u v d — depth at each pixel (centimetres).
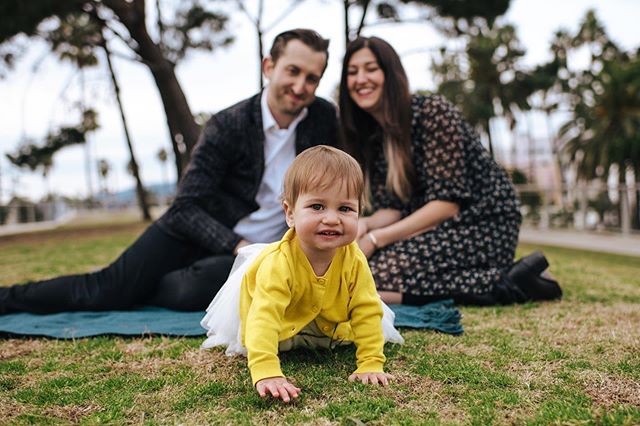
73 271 477
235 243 289
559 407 147
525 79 3694
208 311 212
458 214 310
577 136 3588
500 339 221
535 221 1584
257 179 302
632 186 1146
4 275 459
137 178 2061
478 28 1083
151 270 292
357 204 172
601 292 335
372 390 163
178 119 1091
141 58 1051
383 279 297
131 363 197
